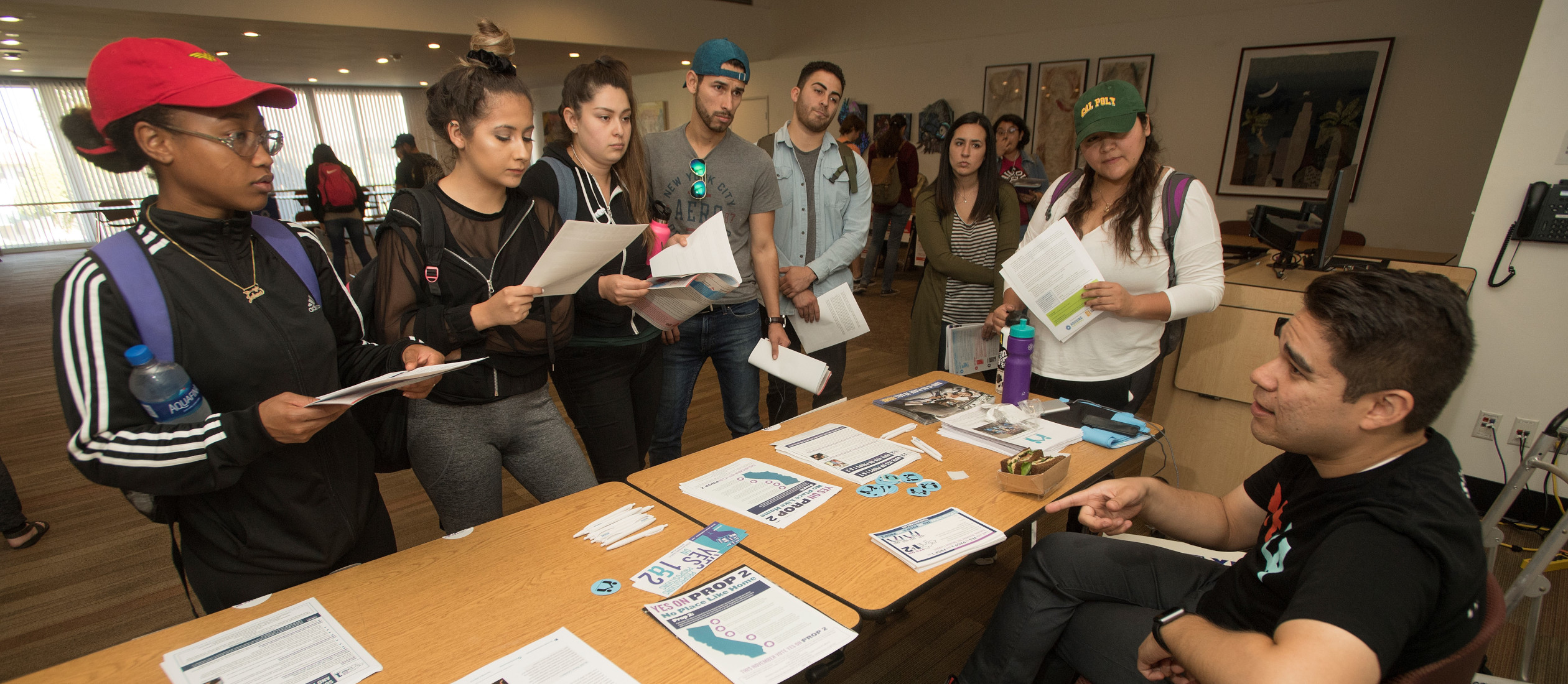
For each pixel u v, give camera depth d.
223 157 0.93
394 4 6.23
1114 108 1.69
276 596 1.04
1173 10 5.99
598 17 7.55
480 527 1.25
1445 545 0.79
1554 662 1.88
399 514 2.72
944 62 7.62
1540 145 2.36
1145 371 1.94
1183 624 0.91
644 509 1.31
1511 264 2.45
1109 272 1.91
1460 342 0.78
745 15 8.91
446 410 1.42
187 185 0.95
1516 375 2.50
